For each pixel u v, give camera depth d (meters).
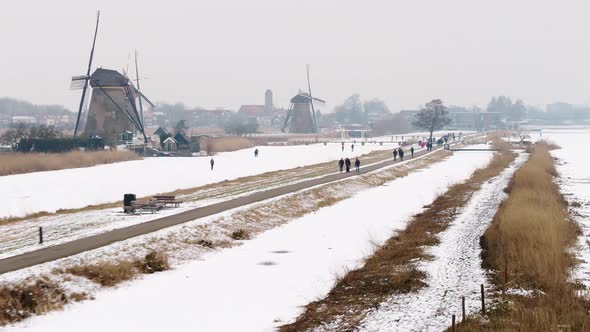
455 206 57.84
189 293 29.72
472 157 129.12
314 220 51.62
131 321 25.58
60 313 26.34
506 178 84.25
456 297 27.66
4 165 91.12
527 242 36.19
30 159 98.69
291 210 55.03
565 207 55.59
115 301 28.25
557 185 73.75
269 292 30.12
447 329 23.30
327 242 42.38
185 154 140.62
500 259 33.66
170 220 44.66
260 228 47.12
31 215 49.59
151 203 49.91
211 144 153.50
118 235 38.72
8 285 26.75
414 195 68.50
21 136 138.00
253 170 96.06
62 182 76.31
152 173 89.25
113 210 51.53
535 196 55.06
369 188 75.56
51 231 41.22
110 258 32.97
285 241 42.66
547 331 22.77
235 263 36.00
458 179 85.75
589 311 25.45
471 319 24.22
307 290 30.56
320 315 26.19
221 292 30.02
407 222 51.16
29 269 29.03
